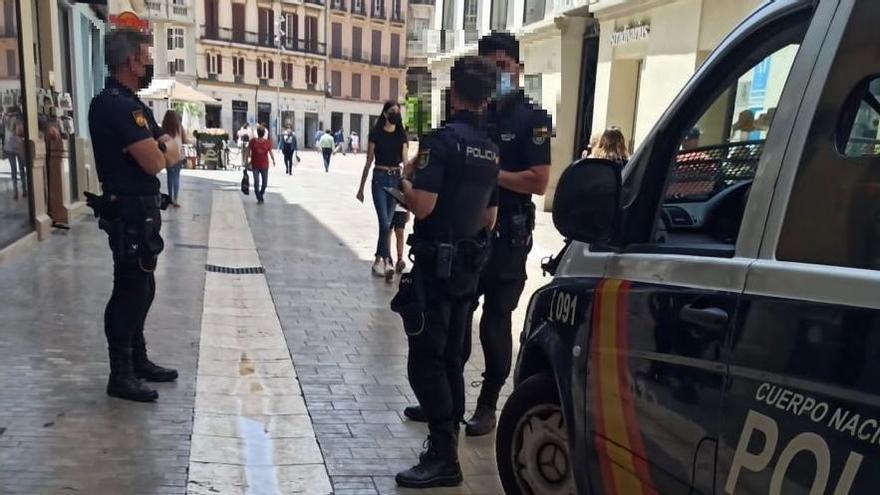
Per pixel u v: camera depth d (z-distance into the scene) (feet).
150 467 11.56
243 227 38.06
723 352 6.76
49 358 16.03
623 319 8.52
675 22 36.32
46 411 13.32
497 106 12.85
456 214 11.23
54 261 25.98
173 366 16.15
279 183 70.44
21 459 11.51
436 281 11.33
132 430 12.80
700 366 7.04
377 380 16.22
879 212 5.78
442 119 12.01
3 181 26.32
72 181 37.99
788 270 6.31
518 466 11.08
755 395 6.29
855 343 5.50
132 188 13.24
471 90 11.40
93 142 13.16
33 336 17.44
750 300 6.59
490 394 14.06
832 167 6.26
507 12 62.54
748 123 8.43
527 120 13.04
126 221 13.26
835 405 5.53
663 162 9.04
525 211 13.53
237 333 19.06
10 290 21.66
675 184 9.03
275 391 15.21
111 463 11.59
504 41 12.85
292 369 16.61
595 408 8.91
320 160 134.72
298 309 21.97
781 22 7.48
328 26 213.66
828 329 5.74
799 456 5.76
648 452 7.84
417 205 10.92
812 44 6.76
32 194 29.63
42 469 11.23
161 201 13.84
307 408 14.46
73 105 37.91
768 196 6.84
